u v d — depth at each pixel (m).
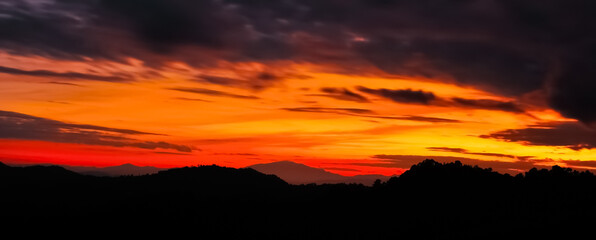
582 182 136.00
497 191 138.25
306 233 139.25
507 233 108.69
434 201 139.00
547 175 143.88
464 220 122.56
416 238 118.06
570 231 104.06
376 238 123.94
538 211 120.38
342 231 134.12
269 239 140.25
